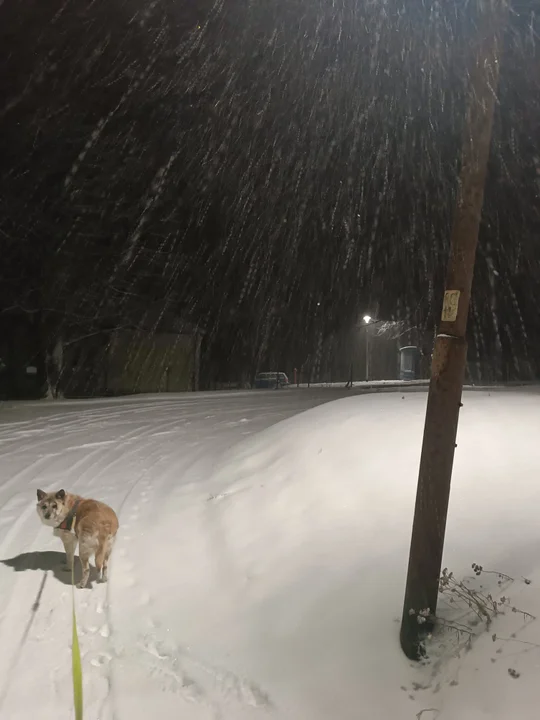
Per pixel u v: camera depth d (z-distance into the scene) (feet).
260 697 13.41
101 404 74.69
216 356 134.82
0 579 19.34
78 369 100.99
